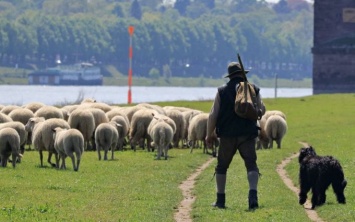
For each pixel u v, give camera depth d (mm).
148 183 39906
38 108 63531
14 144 44938
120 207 32781
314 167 32312
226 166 32812
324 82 148625
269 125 59750
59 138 45219
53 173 42781
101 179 40844
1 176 40750
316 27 148875
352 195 34656
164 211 32219
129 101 126125
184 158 52500
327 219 30391
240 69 32719
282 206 32688
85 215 30969
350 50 146750
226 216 30547
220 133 32469
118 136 55656
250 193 32219
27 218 30094
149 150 58844
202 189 38000
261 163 49125
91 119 56438
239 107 31938
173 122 56188
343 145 58719
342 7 147625
